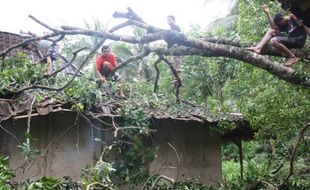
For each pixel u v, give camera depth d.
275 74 5.08
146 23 5.13
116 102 7.28
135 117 6.96
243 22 6.93
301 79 5.00
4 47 10.62
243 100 7.16
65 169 7.25
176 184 7.50
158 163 8.34
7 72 6.37
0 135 6.84
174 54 5.34
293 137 6.85
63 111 6.75
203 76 10.95
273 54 5.41
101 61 7.64
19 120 6.98
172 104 8.01
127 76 10.51
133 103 7.34
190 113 8.09
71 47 8.72
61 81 7.07
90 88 6.79
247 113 6.93
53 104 6.55
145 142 8.12
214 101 9.52
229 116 8.43
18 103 6.41
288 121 6.41
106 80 7.56
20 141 6.96
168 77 10.37
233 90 8.53
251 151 15.11
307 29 5.39
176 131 8.76
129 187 7.43
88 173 5.59
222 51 5.12
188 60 10.99
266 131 6.91
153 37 5.09
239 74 7.41
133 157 7.28
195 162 8.91
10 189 5.55
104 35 5.10
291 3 5.01
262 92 6.53
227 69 9.95
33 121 7.10
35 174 7.00
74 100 6.70
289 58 5.24
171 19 7.33
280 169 9.08
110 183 5.69
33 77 6.55
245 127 8.92
